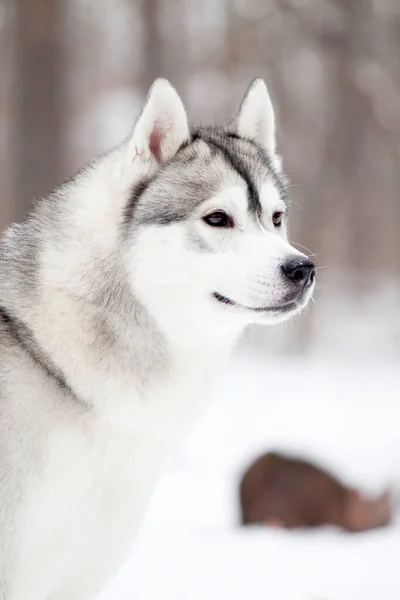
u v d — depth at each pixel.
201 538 9.18
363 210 36.66
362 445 12.43
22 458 5.46
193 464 12.06
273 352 26.33
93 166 6.32
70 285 5.80
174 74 30.53
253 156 6.58
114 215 5.99
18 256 6.03
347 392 18.02
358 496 9.72
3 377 5.61
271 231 6.32
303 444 12.23
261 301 5.89
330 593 7.51
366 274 38.41
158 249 5.86
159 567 8.27
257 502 9.79
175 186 6.07
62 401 5.62
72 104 33.66
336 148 29.25
